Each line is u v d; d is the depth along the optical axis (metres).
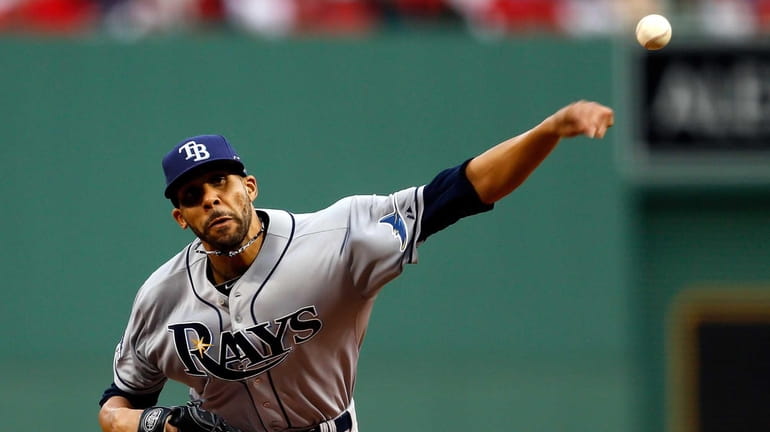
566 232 36.91
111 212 36.84
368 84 36.78
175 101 36.84
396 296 36.97
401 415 36.75
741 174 36.81
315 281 17.94
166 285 18.55
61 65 36.97
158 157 36.88
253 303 18.06
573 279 36.81
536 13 40.66
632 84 36.78
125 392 19.55
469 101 36.69
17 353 37.03
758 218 37.28
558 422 36.69
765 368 37.53
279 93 36.78
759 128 36.59
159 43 36.94
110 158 36.91
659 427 37.69
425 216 17.27
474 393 36.84
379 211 17.80
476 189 16.92
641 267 37.69
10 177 36.97
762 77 36.44
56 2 39.62
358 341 18.97
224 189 17.66
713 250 37.53
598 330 36.78
